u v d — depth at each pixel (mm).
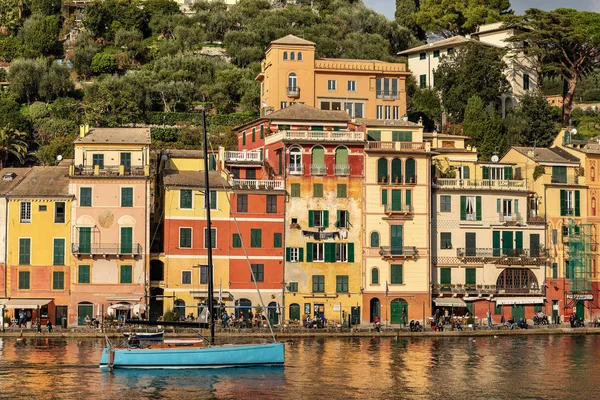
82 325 123312
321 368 98938
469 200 137125
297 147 131625
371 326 128625
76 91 196375
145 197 125500
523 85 192000
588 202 143125
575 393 89750
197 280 126750
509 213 138500
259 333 118625
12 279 123562
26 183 126938
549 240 140000
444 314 134500
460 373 97938
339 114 142625
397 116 175875
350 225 131875
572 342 120562
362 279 131250
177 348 96938
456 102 181750
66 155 163375
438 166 141375
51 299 123188
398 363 102438
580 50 193250
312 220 130875
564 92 193125
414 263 132625
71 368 96500
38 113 179250
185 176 129625
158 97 191375
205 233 127312
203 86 194125
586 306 140875
